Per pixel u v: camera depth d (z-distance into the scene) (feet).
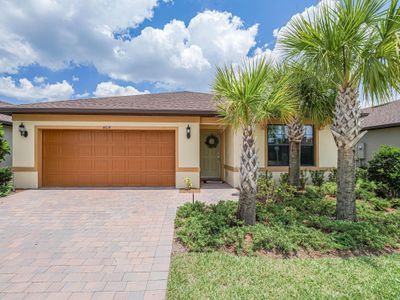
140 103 35.96
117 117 33.14
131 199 26.81
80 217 20.34
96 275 11.43
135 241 15.40
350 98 17.60
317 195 25.39
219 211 19.06
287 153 34.81
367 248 14.16
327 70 15.81
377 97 15.84
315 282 10.71
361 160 49.55
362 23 15.14
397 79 15.55
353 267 12.04
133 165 34.27
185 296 9.75
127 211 22.16
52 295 9.93
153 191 31.17
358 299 9.55
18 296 9.87
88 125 32.86
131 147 34.22
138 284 10.71
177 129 33.50
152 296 9.89
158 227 17.98
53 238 15.87
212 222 16.60
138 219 19.86
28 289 10.34
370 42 15.57
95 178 33.96
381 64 15.10
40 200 26.13
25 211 22.04
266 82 15.94
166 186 34.42
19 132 32.24
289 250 13.62
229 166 36.58
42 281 10.93
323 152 34.96
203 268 11.90
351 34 15.02
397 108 48.03
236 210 19.12
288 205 21.66
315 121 28.37
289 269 11.84
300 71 19.10
